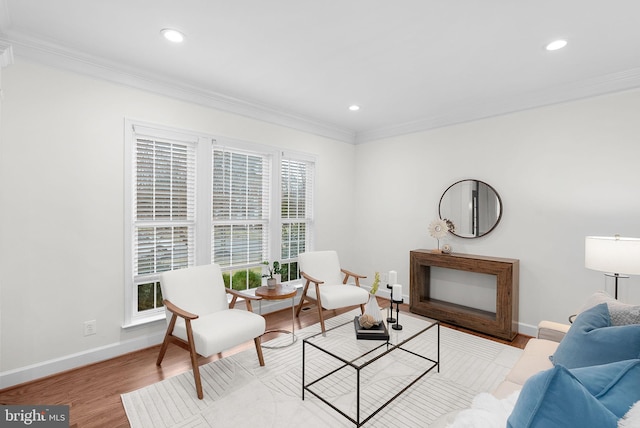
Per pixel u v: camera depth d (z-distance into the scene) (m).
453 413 1.46
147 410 1.94
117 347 2.65
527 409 0.77
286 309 3.98
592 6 1.81
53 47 2.28
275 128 3.85
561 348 1.56
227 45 2.32
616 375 0.89
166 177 2.98
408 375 2.36
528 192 3.22
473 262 3.30
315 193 4.34
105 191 2.59
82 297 2.49
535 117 3.17
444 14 1.92
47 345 2.34
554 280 3.06
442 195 3.89
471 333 3.24
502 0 1.78
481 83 2.94
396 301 2.48
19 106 2.21
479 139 3.58
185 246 3.12
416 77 2.83
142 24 2.06
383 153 4.54
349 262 4.87
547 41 2.20
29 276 2.27
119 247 2.66
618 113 2.72
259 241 3.74
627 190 2.68
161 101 2.90
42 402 2.03
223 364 2.53
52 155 2.35
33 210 2.28
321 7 1.88
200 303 2.62
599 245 2.20
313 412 1.93
